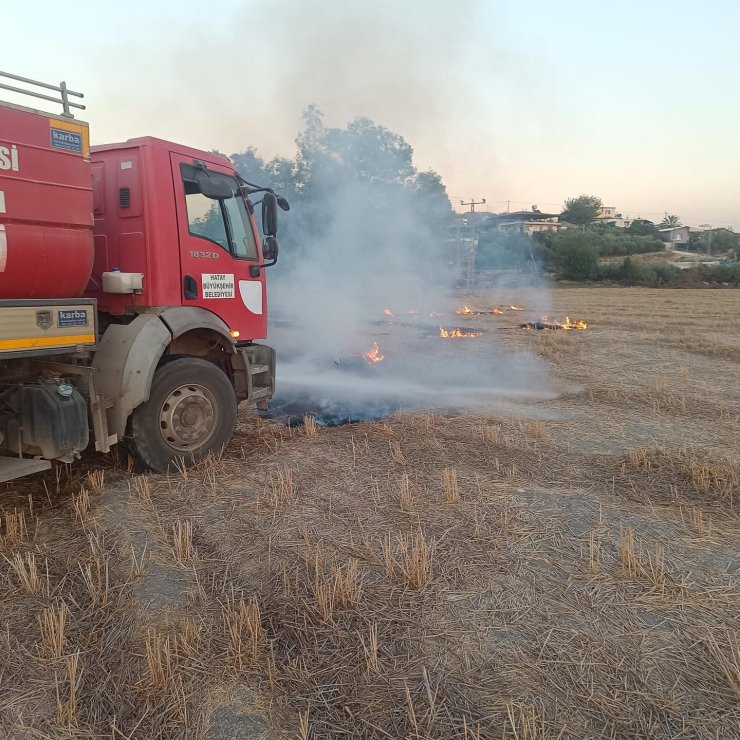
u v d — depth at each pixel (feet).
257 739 7.54
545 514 14.21
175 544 12.64
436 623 9.84
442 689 8.32
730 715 7.90
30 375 14.75
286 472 16.97
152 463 16.98
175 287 17.28
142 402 16.19
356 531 13.28
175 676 8.56
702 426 23.18
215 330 18.24
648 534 13.26
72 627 9.87
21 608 10.41
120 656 9.12
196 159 18.06
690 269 151.94
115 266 17.11
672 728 7.67
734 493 15.94
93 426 15.42
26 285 13.24
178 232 17.30
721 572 11.64
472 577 11.29
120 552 12.32
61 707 7.93
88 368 15.06
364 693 8.29
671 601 10.55
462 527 13.43
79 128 14.01
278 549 12.44
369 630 9.66
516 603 10.44
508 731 7.57
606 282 148.25
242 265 19.62
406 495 14.79
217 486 16.14
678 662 8.95
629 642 9.41
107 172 17.04
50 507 14.94
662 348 44.78
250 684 8.46
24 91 12.94
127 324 17.04
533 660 8.94
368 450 19.17
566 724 7.69
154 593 10.77
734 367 37.09
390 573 11.28
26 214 12.91
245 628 9.70
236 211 19.60
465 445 19.89
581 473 17.51
